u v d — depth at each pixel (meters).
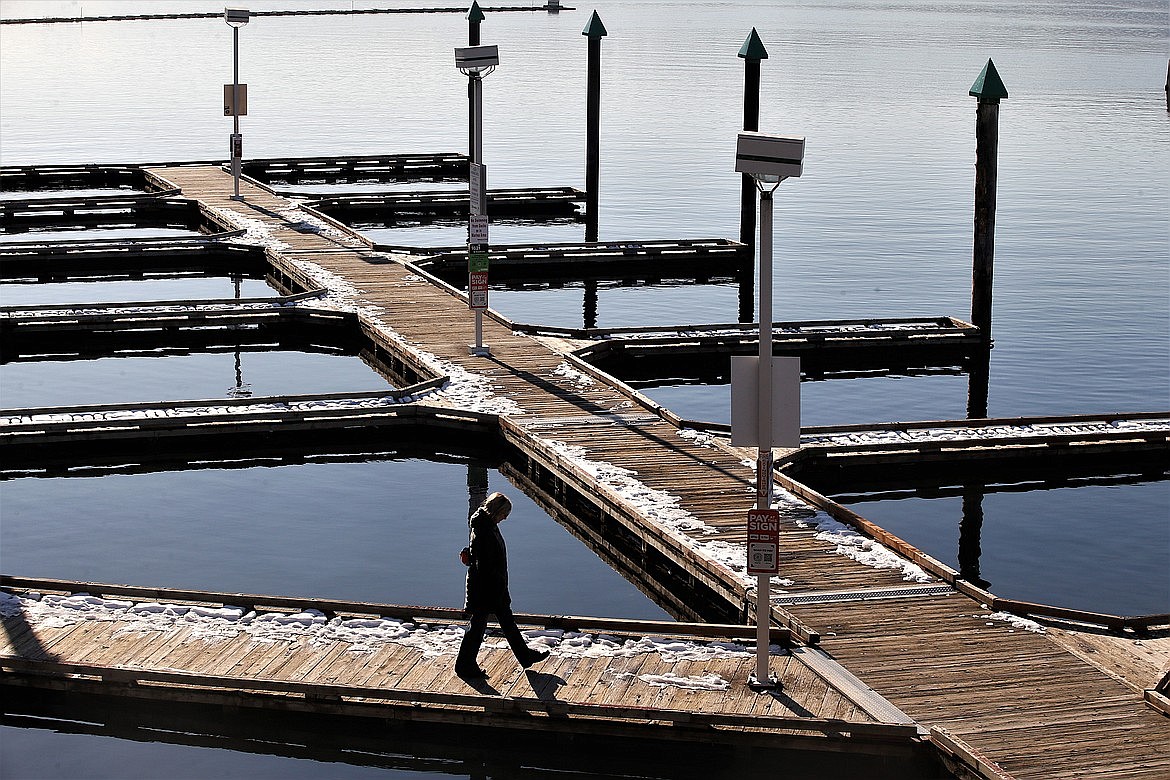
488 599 28.20
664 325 66.56
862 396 58.00
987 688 28.05
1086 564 40.59
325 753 28.27
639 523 37.75
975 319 63.66
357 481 46.31
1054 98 167.75
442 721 27.48
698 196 106.00
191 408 48.75
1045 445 47.25
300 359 61.94
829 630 30.70
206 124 145.88
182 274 79.75
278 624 30.89
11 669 28.75
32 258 78.31
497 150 129.12
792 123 145.75
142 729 28.88
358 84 186.50
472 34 104.19
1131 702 27.47
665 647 29.84
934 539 42.41
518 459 46.81
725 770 27.00
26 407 53.69
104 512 43.25
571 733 27.20
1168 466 48.31
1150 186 109.38
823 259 84.19
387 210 100.19
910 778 26.20
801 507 38.47
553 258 80.44
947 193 105.88
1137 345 65.19
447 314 62.34
